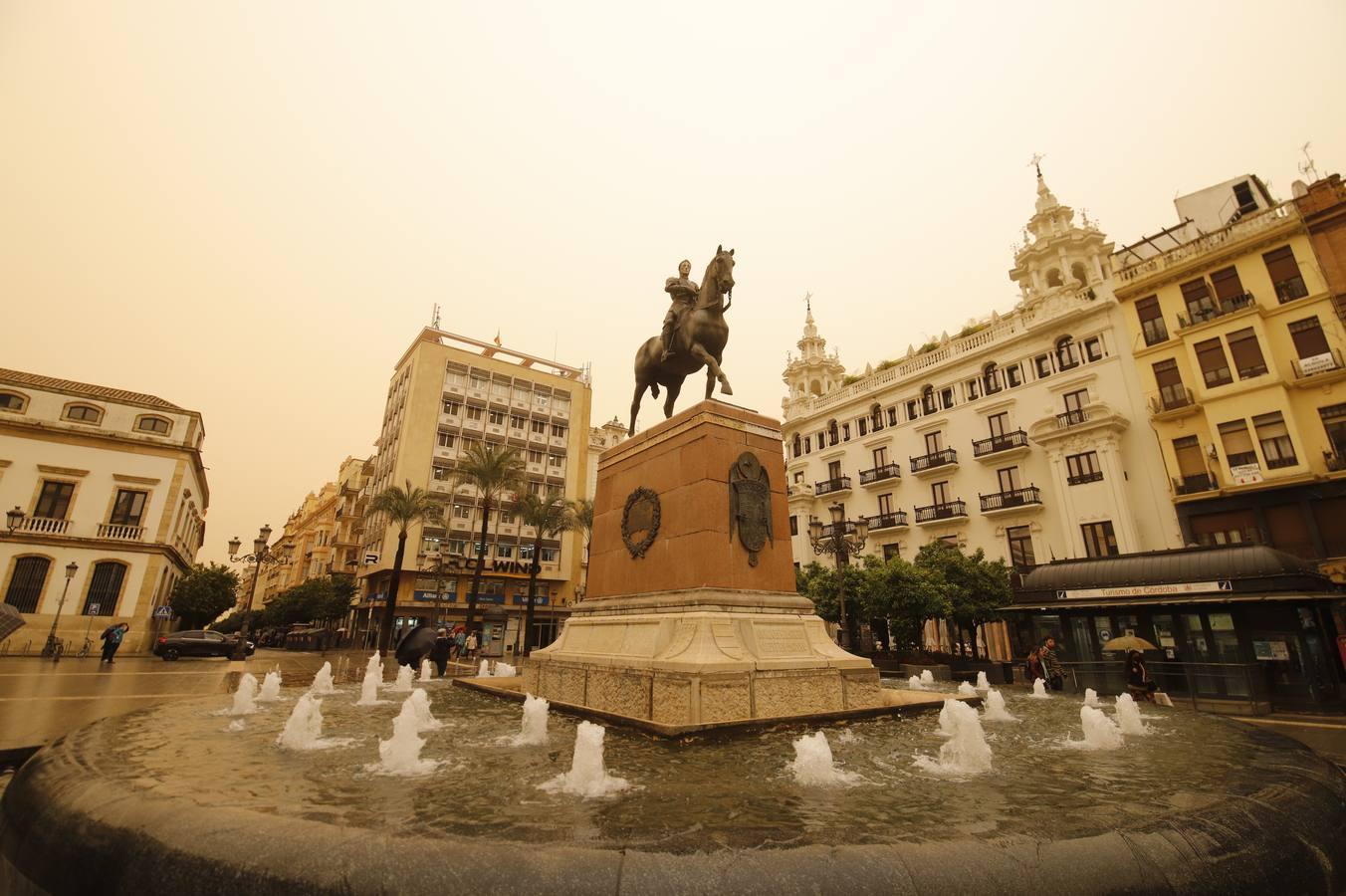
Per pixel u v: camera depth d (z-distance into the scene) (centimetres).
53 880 256
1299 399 2167
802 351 4650
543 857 226
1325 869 279
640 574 844
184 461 3303
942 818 294
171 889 223
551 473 5056
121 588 2991
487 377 4947
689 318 904
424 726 610
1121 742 548
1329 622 1697
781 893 216
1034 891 224
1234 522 2230
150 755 417
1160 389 2489
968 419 3203
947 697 845
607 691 709
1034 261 3256
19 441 2934
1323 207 2191
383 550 4209
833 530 2281
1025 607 2025
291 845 233
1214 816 283
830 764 396
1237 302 2347
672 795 346
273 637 5509
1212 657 1672
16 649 2705
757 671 650
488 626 4322
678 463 818
